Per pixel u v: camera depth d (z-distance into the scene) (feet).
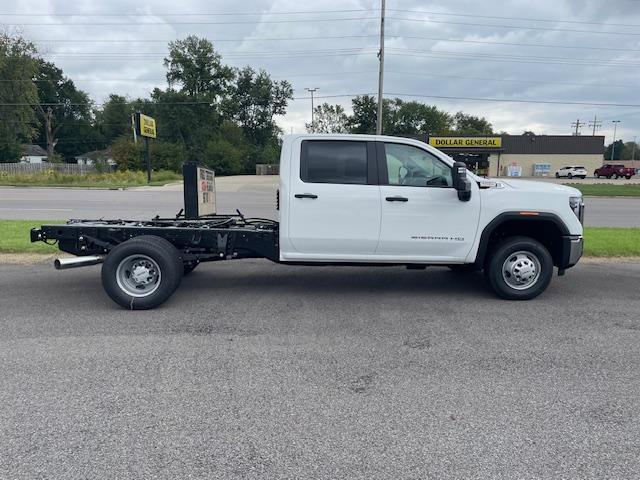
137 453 9.64
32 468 9.14
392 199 19.51
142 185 114.32
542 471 9.16
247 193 90.63
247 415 11.12
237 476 8.98
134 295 19.04
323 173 19.74
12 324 17.24
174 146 197.88
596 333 16.70
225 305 19.85
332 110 287.28
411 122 307.58
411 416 11.13
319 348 15.19
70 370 13.42
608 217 55.72
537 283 20.49
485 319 18.16
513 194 19.95
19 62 203.51
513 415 11.21
